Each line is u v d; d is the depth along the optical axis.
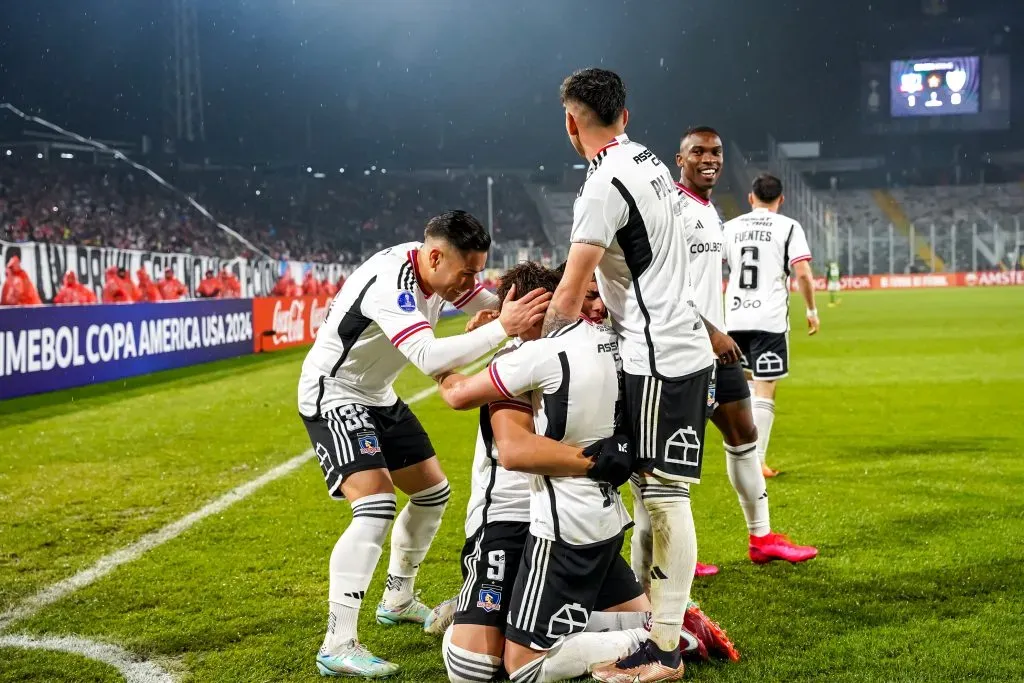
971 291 35.16
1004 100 54.47
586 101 2.87
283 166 51.03
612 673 2.84
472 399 2.78
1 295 12.30
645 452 2.85
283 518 5.00
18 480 6.03
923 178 54.41
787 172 51.38
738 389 4.01
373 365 3.34
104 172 37.53
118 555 4.34
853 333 17.16
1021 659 2.97
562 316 2.76
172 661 3.13
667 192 2.88
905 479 5.71
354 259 41.84
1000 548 4.19
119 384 11.26
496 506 2.99
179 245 33.47
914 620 3.35
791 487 5.57
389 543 4.55
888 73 55.44
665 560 2.85
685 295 2.89
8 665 3.10
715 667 2.98
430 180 54.81
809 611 3.48
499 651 2.88
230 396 10.21
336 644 3.03
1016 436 7.15
